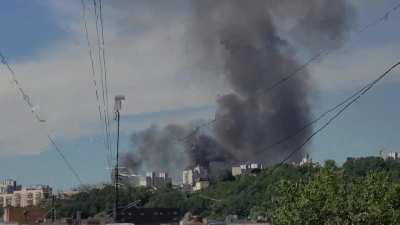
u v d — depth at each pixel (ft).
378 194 74.38
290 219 75.72
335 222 74.13
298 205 75.72
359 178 77.25
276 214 79.10
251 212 196.75
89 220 224.94
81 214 254.27
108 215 240.53
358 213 73.56
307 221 74.69
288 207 77.10
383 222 72.90
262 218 179.52
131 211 243.40
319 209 74.69
